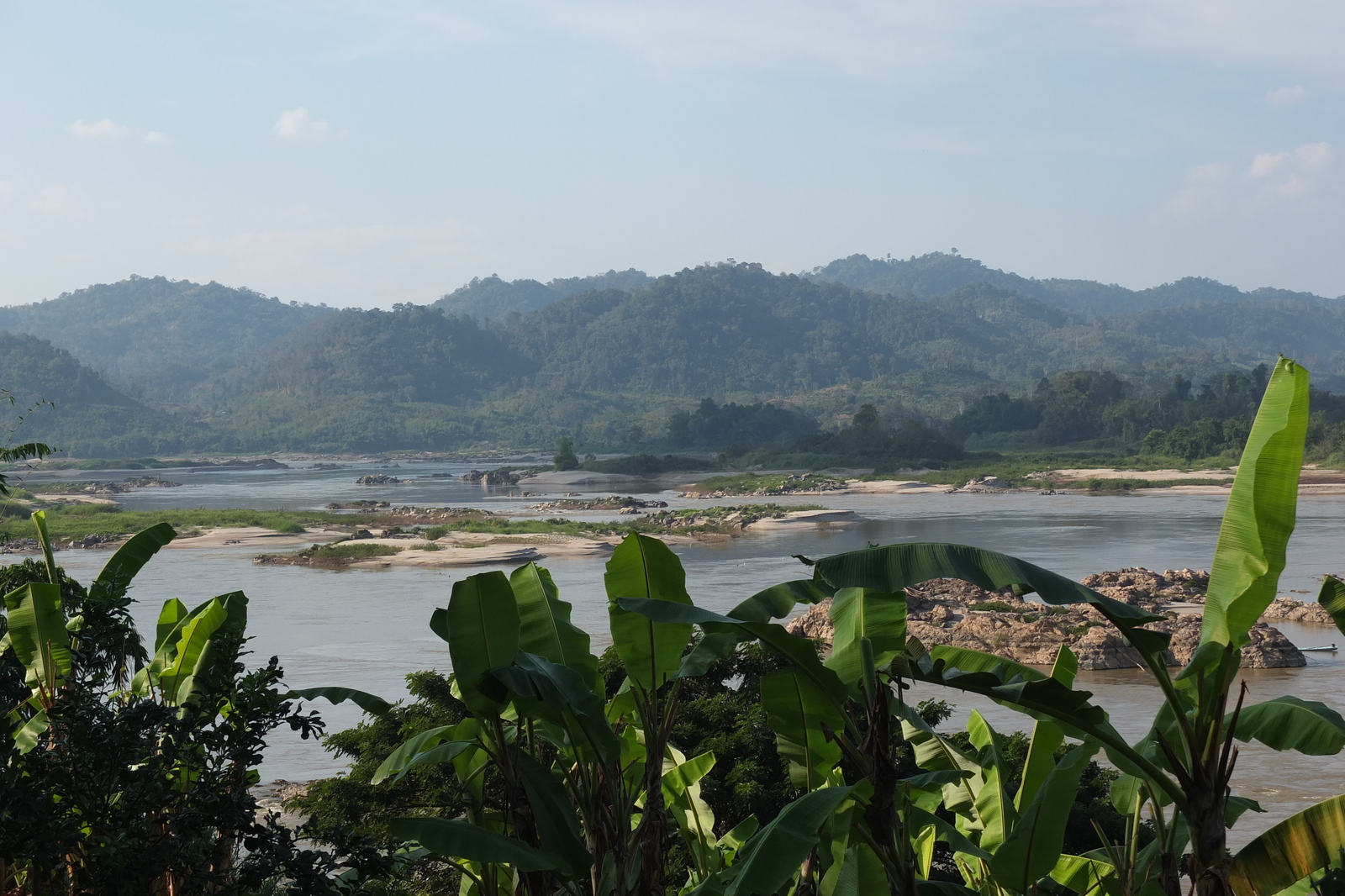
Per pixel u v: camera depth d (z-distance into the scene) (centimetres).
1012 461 19138
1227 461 16862
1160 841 666
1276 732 690
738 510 10950
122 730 678
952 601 5278
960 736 1416
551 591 819
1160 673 605
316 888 678
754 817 917
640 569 736
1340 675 3703
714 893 704
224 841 714
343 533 9700
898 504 12862
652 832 691
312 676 3925
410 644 4569
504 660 697
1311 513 10575
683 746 1683
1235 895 680
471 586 692
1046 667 3947
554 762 812
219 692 739
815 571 616
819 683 676
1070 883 841
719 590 6119
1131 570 5906
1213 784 597
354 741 1803
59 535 9119
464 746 729
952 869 1452
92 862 668
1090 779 1780
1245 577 603
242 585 6575
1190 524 9788
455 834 650
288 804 1636
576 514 12281
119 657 926
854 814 666
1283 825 676
